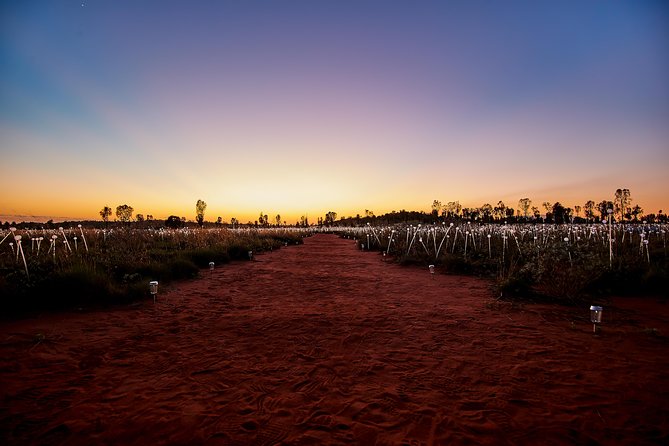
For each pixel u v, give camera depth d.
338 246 27.09
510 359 4.37
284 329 5.69
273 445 2.74
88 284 7.20
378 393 3.57
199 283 9.74
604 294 7.42
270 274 11.58
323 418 3.12
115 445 2.73
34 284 6.84
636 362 4.19
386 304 7.32
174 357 4.51
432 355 4.56
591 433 2.85
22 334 5.23
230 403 3.38
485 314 6.41
